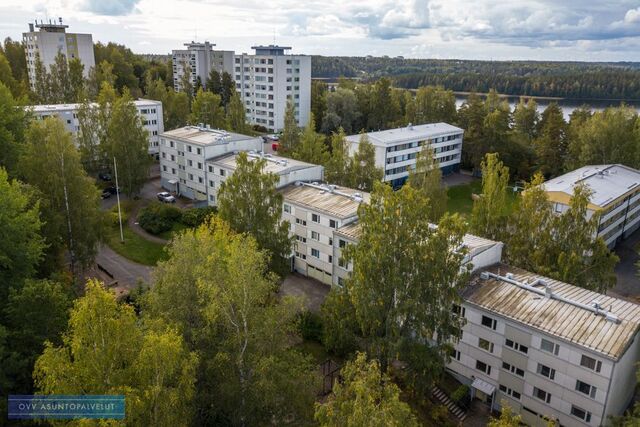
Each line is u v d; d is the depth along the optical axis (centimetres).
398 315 3456
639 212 8088
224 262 3234
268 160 7250
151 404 2281
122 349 2336
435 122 13300
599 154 9406
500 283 4284
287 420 2972
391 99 14675
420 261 3394
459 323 3591
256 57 16038
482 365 4138
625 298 6003
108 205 7881
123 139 7662
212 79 15975
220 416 2939
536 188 4934
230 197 4753
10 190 3741
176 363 2378
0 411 2878
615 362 3353
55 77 12744
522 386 3912
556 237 4700
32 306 3197
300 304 3244
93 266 5859
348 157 7544
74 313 2247
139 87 17862
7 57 16150
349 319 3778
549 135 10612
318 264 5997
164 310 3145
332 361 4425
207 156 7931
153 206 7338
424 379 3500
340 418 2125
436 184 6544
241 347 2945
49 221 4612
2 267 3594
